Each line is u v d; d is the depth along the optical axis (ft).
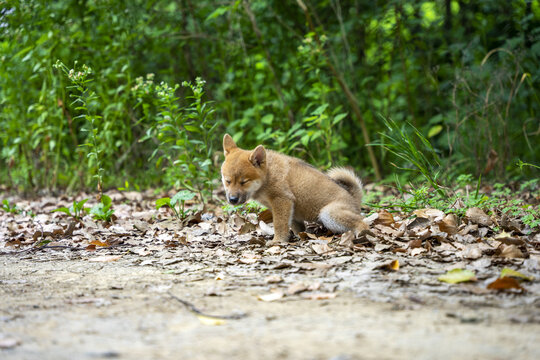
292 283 20.42
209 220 34.63
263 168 29.37
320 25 56.54
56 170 54.34
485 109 49.34
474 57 54.44
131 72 57.06
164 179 54.39
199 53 61.00
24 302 18.78
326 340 14.29
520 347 13.51
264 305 17.80
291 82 58.75
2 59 52.60
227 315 16.80
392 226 29.58
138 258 26.14
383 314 16.43
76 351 13.80
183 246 28.37
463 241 25.67
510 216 30.89
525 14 53.57
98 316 16.93
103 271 23.57
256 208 35.55
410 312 16.58
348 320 15.93
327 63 51.55
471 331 14.75
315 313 16.74
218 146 55.01
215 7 59.88
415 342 13.99
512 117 53.83
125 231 32.86
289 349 13.71
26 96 56.34
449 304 17.25
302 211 29.63
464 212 29.96
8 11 49.96
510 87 52.16
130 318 16.66
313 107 57.06
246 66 55.72
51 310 17.72
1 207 43.98
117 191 52.54
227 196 29.89
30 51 50.96
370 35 59.41
